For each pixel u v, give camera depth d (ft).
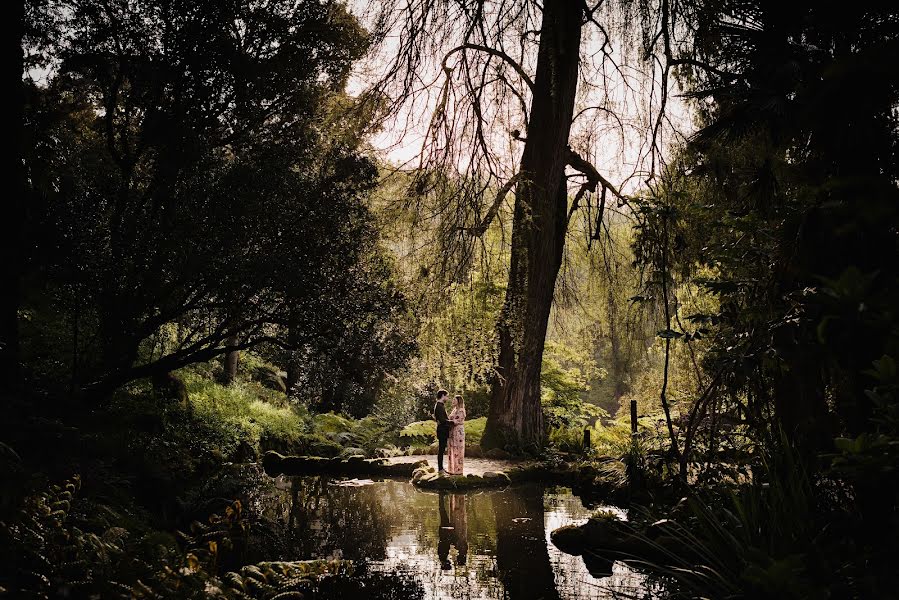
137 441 30.71
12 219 23.53
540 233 54.54
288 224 31.73
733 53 17.65
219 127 34.68
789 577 8.19
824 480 15.81
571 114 54.08
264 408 57.57
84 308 30.09
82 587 13.39
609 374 114.32
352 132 40.32
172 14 31.01
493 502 37.32
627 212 58.80
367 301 34.68
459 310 50.88
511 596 20.34
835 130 8.32
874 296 5.21
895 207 4.65
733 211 22.99
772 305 19.01
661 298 48.42
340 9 39.09
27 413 21.67
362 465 50.52
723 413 27.07
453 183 45.42
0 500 15.46
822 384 17.62
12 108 23.38
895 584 7.63
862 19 7.64
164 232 30.37
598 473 42.01
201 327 33.50
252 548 24.76
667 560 21.93
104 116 36.19
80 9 30.71
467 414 74.49
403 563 24.09
